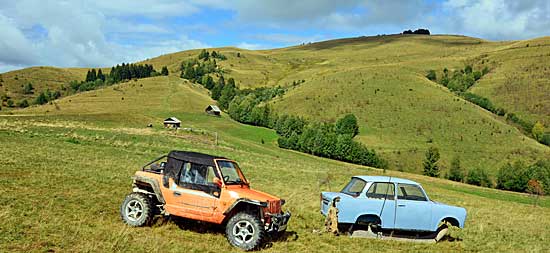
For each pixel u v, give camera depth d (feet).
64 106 449.89
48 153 85.61
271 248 34.71
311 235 40.83
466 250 41.63
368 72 501.56
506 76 548.31
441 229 43.96
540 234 57.36
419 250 39.47
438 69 630.74
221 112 488.44
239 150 190.90
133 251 28.96
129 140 149.07
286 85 593.01
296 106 430.20
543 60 575.79
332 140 305.12
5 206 36.63
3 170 56.70
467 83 539.70
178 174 36.32
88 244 28.73
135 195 36.52
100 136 147.33
